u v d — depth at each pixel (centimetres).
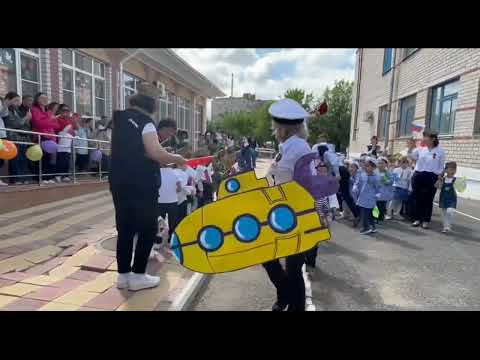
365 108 2144
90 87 1152
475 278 417
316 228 253
